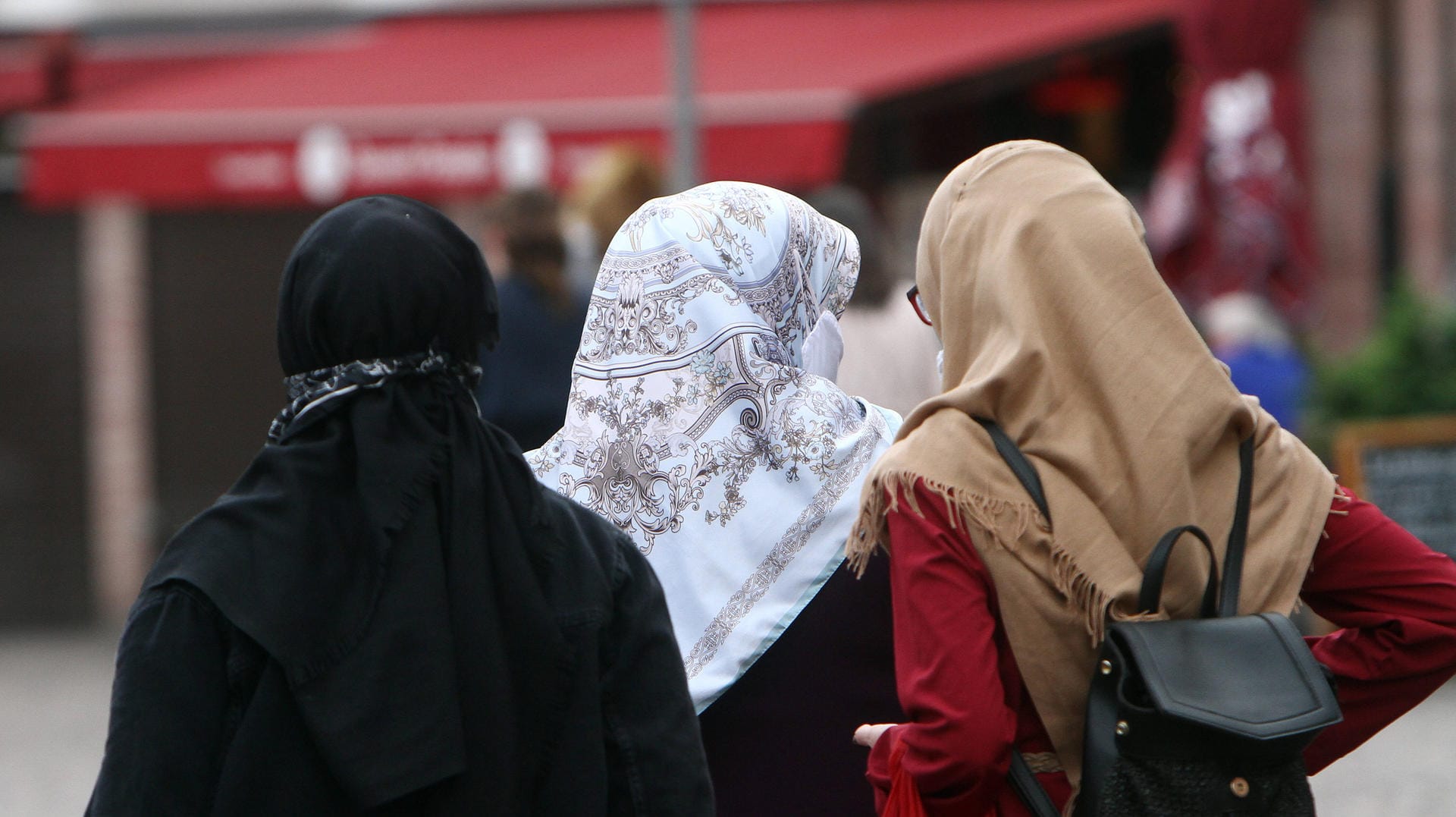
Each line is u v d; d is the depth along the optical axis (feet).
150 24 148.46
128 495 147.84
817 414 34.12
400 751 23.35
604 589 25.81
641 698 25.70
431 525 24.47
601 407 34.40
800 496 33.60
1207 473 30.04
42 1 149.89
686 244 34.50
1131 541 29.35
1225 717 27.55
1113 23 113.19
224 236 147.84
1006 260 30.19
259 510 24.16
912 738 29.09
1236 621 29.04
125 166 124.88
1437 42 118.73
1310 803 28.58
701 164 111.86
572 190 117.19
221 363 148.46
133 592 148.56
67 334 147.95
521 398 67.41
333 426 24.89
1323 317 121.49
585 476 34.19
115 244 147.02
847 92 112.57
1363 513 31.35
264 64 139.74
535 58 131.54
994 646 29.17
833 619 32.96
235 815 23.07
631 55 129.08
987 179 31.09
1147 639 28.37
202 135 124.06
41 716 107.55
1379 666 30.94
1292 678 28.40
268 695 23.36
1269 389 93.81
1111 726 28.35
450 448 25.00
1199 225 111.75
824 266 36.55
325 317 24.88
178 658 23.32
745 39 126.52
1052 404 29.66
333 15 145.69
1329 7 120.98
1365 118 120.88
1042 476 29.35
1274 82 110.83
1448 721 92.63
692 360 33.94
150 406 148.36
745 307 34.22
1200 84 111.14
